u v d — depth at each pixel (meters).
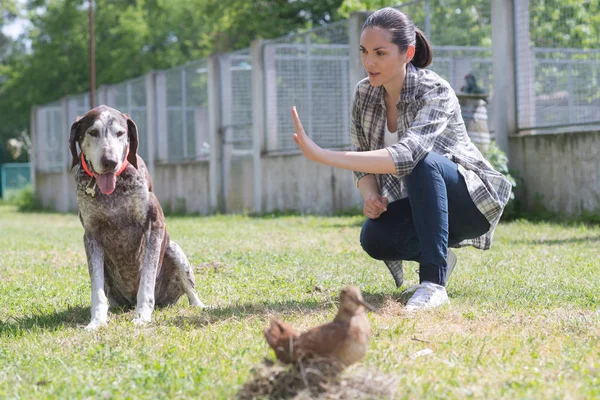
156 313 5.59
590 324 4.62
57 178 30.00
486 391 3.35
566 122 12.58
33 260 9.41
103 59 42.47
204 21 42.53
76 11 42.91
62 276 7.82
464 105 12.40
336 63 16.23
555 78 12.68
